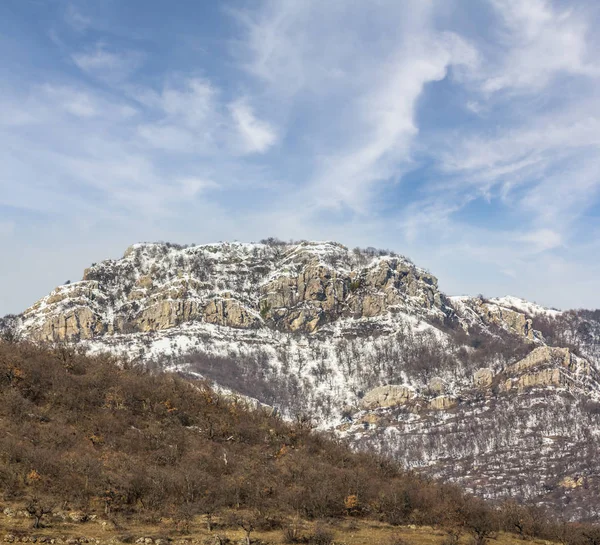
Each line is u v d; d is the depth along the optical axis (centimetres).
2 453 11300
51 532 8931
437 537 11269
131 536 9125
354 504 12344
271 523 10856
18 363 15338
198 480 11625
